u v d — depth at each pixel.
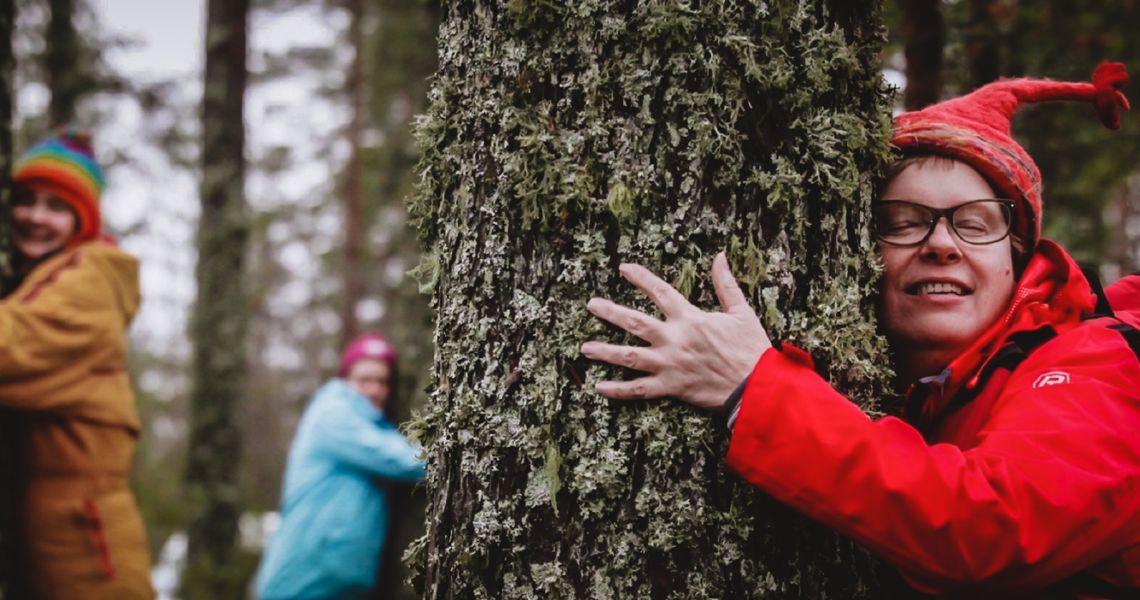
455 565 1.45
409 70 8.35
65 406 2.72
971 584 1.29
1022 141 3.95
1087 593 1.40
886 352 1.52
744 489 1.37
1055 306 1.55
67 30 7.30
